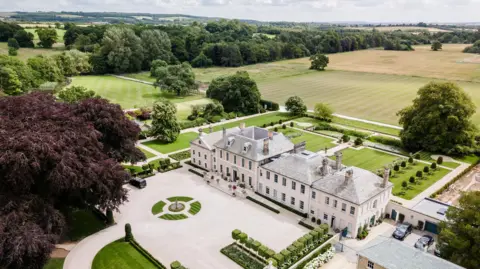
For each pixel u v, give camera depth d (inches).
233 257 2206.0
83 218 2615.7
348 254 2263.8
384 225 2613.2
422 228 2541.8
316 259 2155.5
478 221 1835.6
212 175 3371.1
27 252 1660.9
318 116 5433.1
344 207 2432.3
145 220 2625.5
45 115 2410.2
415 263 1715.1
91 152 2290.8
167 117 4343.0
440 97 3961.6
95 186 2190.0
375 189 2518.5
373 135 4626.0
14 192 1939.0
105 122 2758.4
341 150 4163.4
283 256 2119.8
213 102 5610.2
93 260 2151.8
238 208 2824.8
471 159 3873.0
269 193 2987.2
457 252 1876.2
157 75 7372.1
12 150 1850.4
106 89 7352.4
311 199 2652.6
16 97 2645.2
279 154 3166.8
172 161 3769.7
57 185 1942.7
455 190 3161.9
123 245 2308.1
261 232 2501.2
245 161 3112.7
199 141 3563.0
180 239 2401.6
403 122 4303.6
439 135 3941.9
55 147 2012.8
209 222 2615.7
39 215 1943.9
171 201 2910.9
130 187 3149.6
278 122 5290.4
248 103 5895.7
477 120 5187.0
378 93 7337.6
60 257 2169.0
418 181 3309.5
